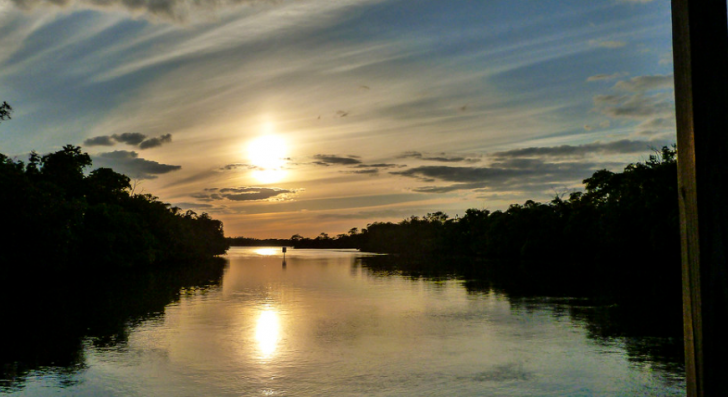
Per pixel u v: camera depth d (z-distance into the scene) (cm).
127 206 7519
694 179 255
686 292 264
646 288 3562
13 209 3772
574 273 5312
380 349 1603
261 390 1171
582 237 7519
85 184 6344
